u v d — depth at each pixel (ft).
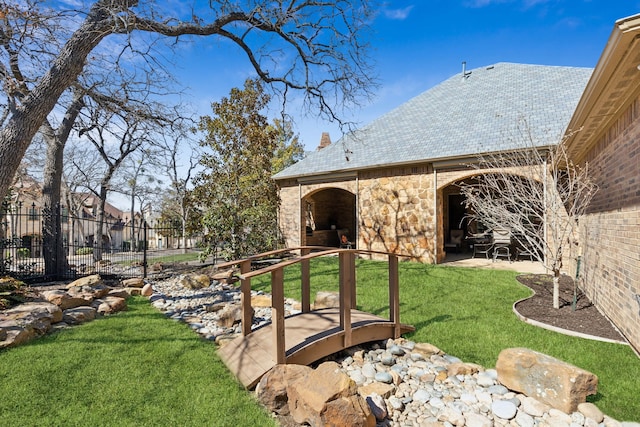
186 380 10.56
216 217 35.58
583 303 18.94
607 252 16.20
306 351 11.55
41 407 8.93
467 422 8.74
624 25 8.55
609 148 16.38
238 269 33.06
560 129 27.20
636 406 9.23
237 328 15.98
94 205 110.52
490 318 16.53
